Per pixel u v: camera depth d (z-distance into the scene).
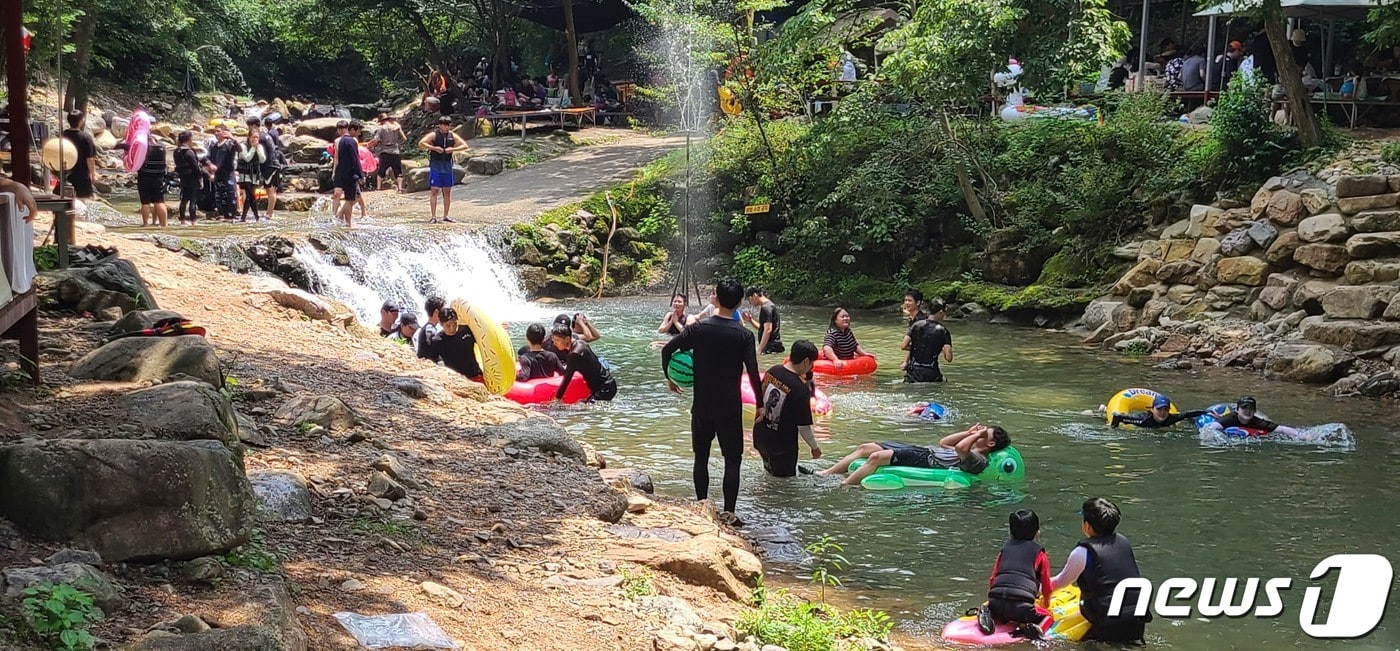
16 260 6.55
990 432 10.96
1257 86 20.89
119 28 40.25
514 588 6.00
